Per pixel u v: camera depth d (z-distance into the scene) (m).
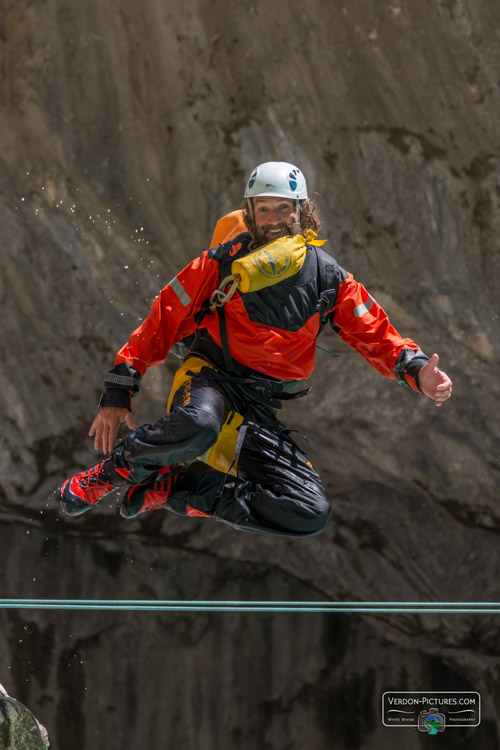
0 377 15.78
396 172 15.80
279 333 5.47
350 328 5.83
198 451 5.25
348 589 18.42
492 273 16.22
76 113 15.24
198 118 15.36
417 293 15.91
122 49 15.17
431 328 15.95
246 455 5.60
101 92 15.23
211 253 5.58
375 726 18.34
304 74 15.55
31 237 15.23
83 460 16.41
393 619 18.44
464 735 18.47
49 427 16.08
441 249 15.96
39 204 15.23
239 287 5.38
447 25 15.78
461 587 18.33
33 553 17.17
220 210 15.38
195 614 18.03
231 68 15.42
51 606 5.76
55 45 15.02
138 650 17.61
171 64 15.27
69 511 5.59
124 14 15.10
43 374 15.86
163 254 15.55
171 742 17.42
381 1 15.56
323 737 18.12
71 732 17.00
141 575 17.75
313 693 18.30
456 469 17.11
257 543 18.05
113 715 17.23
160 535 17.69
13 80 15.09
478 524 18.03
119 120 15.32
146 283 15.50
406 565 18.31
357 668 18.47
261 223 5.54
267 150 15.40
